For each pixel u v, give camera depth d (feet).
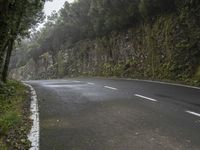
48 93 56.75
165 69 76.84
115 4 104.83
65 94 53.88
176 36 75.61
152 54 85.40
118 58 108.58
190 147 22.11
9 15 54.85
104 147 23.04
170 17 80.38
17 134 27.55
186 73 69.10
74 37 163.84
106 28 117.19
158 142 23.58
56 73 180.24
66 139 25.68
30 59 243.81
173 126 28.12
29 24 79.25
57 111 37.99
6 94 50.96
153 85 61.98
